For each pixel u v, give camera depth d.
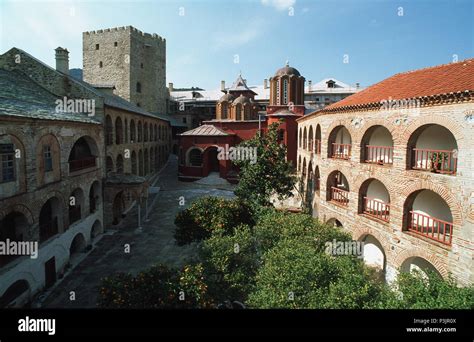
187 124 69.19
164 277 11.83
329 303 9.71
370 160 19.12
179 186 42.34
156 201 35.16
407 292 10.48
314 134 26.41
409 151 14.97
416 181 14.41
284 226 16.38
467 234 12.17
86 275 18.56
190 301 10.80
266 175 26.06
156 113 59.84
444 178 13.06
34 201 15.81
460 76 14.16
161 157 53.09
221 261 13.58
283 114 41.62
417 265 15.70
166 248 22.50
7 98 16.50
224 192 38.91
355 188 18.77
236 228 17.50
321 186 23.14
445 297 9.74
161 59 61.50
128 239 24.25
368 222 17.67
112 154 28.62
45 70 24.53
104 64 52.62
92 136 23.55
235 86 56.00
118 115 30.02
